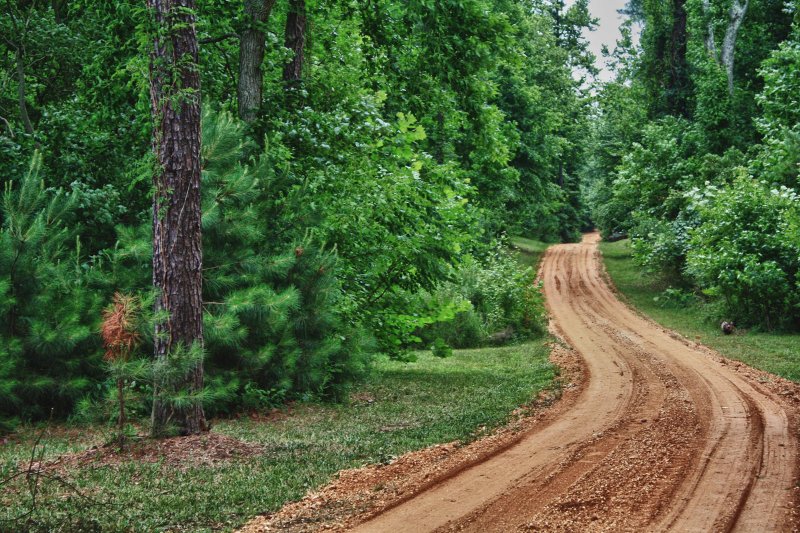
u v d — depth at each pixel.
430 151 31.72
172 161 10.27
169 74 10.20
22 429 11.82
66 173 16.72
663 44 56.34
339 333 15.30
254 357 13.14
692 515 6.97
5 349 11.89
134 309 9.55
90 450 9.73
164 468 8.79
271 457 9.43
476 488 8.02
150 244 12.93
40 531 6.41
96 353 12.72
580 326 30.88
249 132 15.93
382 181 17.42
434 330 28.91
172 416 10.36
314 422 12.39
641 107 58.50
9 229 12.39
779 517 6.91
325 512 7.19
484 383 17.28
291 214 14.57
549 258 61.19
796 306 26.05
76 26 22.53
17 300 12.36
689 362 19.06
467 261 20.14
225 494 7.70
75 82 23.08
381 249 17.58
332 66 19.11
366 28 20.31
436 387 16.81
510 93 50.44
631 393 14.70
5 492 7.65
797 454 9.36
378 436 10.91
